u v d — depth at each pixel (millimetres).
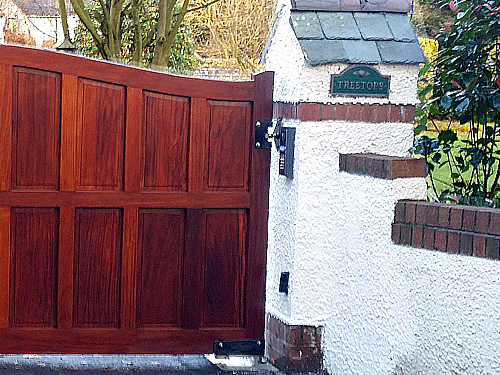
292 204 5211
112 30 7984
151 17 9578
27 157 5348
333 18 5176
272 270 5590
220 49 13086
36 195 5367
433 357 3990
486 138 5180
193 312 5625
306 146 5074
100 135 5426
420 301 4094
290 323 5180
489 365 3635
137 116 5457
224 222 5645
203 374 5363
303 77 5031
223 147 5598
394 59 5047
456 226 3871
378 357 4469
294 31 5070
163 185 5531
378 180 4492
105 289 5512
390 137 5137
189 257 5598
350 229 4840
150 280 5566
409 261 4184
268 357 5664
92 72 5387
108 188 5457
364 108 5105
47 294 5457
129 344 5559
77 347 5500
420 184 4410
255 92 5613
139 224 5523
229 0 13000
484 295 3676
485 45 5145
